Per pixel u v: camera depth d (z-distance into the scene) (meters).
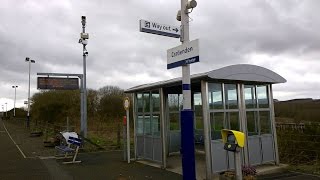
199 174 9.84
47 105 33.16
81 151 15.44
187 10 6.79
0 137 25.16
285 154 12.07
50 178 9.69
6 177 9.87
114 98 41.28
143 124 12.25
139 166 11.43
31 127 34.75
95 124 32.06
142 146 12.30
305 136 11.75
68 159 13.26
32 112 41.78
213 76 8.87
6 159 13.43
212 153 9.10
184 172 6.52
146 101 12.06
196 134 13.72
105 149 16.03
